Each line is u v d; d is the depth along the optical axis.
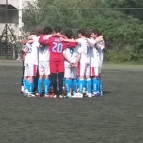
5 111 22.70
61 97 28.62
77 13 72.00
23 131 17.66
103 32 68.94
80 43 28.52
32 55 28.70
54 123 19.42
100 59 29.47
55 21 69.94
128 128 18.38
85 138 16.41
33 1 77.62
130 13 95.88
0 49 70.62
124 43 69.19
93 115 21.58
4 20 81.06
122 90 33.41
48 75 28.86
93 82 29.50
